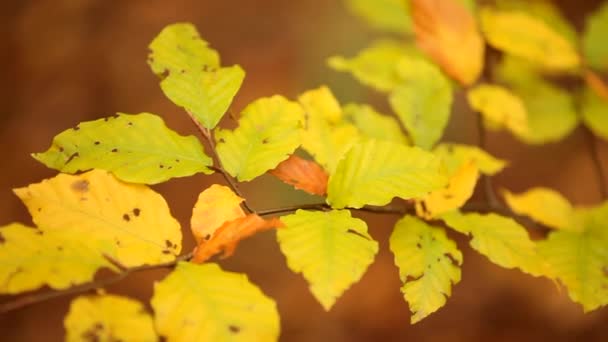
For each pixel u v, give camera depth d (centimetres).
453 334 127
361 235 69
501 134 140
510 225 74
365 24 154
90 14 166
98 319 66
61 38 162
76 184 70
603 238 77
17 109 151
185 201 130
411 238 73
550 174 133
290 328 128
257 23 162
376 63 87
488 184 82
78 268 67
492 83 89
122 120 71
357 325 129
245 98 145
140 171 70
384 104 140
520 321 127
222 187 70
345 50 151
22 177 140
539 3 93
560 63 86
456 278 72
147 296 124
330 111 76
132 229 69
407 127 79
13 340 125
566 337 123
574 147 136
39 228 68
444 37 83
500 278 132
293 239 68
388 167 72
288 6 165
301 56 152
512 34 86
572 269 75
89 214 69
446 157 80
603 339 121
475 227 74
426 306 71
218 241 69
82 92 153
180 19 165
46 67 158
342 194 71
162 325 66
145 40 162
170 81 73
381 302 131
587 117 89
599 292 74
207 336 66
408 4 83
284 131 72
